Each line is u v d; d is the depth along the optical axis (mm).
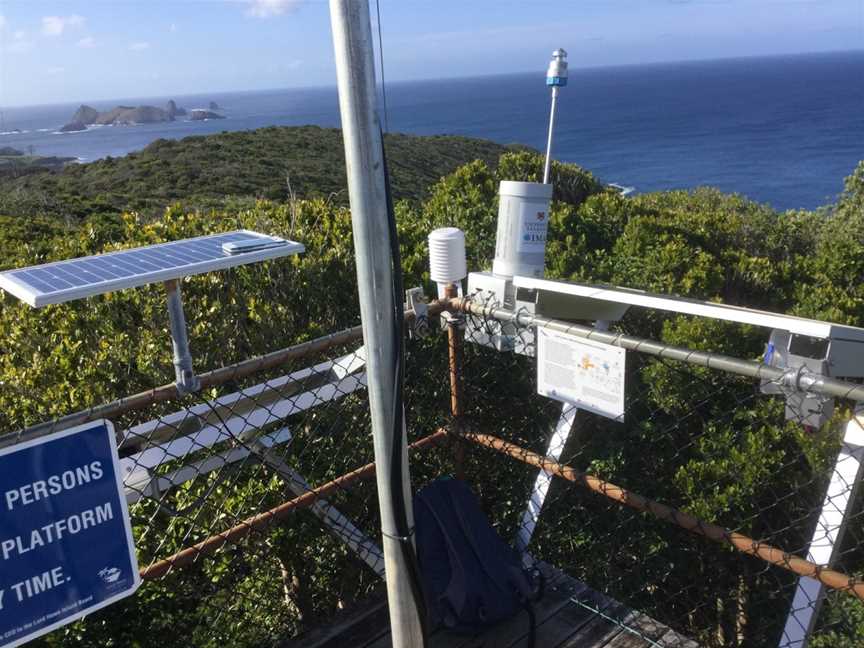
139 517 3336
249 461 3607
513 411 4398
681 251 7250
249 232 2676
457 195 8000
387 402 1853
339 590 4074
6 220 14602
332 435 4160
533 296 2961
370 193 1672
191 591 3465
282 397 2787
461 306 3062
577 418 4789
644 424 4969
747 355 5547
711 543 5188
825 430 4457
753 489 4941
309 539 3881
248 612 3672
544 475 3113
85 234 6418
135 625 3219
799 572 2287
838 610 4816
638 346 2457
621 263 7199
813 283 8406
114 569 2158
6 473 1914
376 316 1780
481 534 2910
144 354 4102
